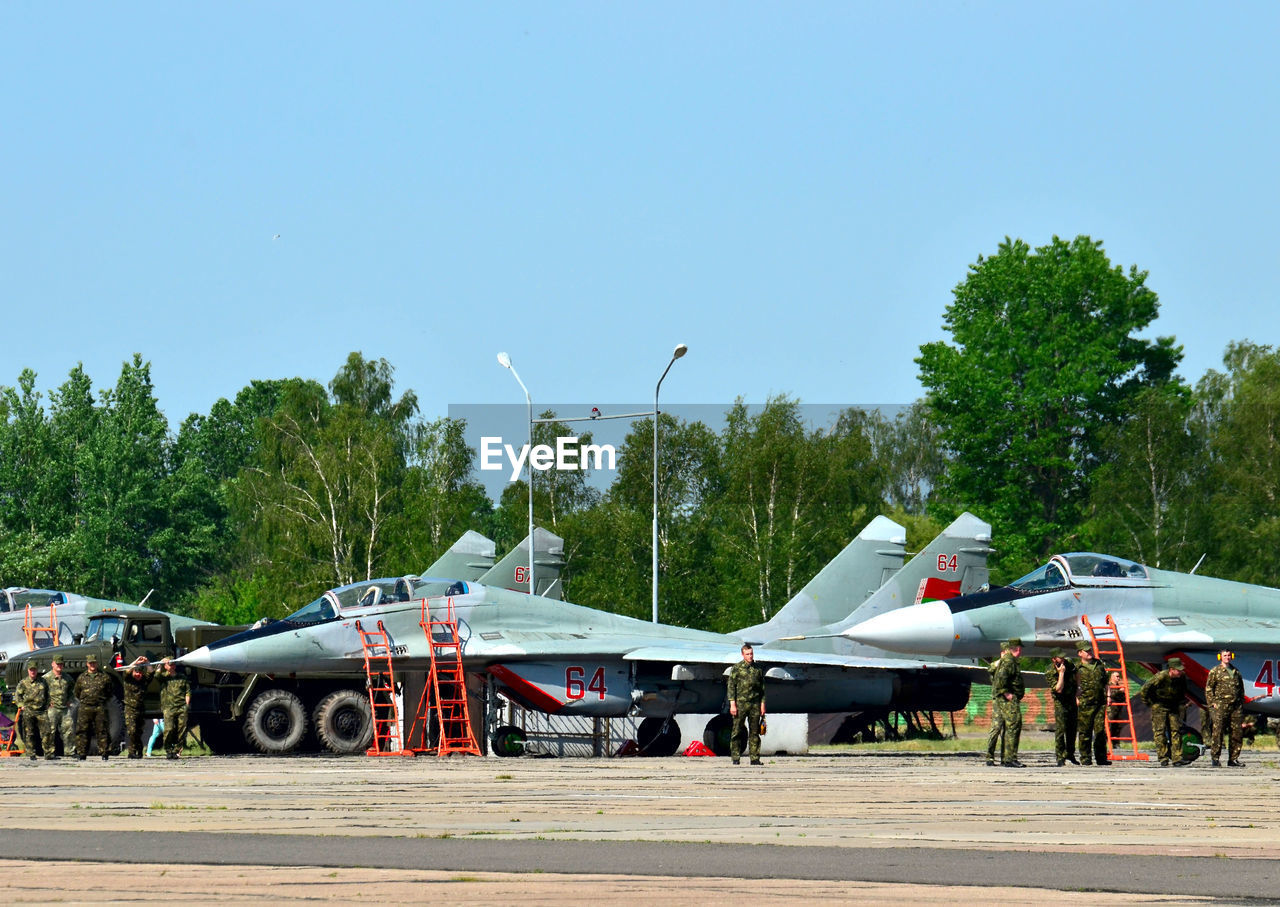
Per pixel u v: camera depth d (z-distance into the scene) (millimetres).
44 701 90812
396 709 97625
